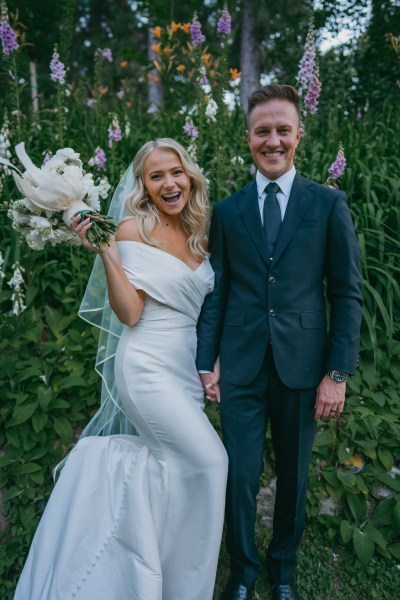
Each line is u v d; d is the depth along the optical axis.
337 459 2.70
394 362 3.02
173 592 1.99
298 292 1.95
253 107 1.94
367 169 3.69
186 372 2.09
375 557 2.47
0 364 2.83
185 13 7.04
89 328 3.06
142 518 1.96
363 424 2.70
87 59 12.46
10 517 2.53
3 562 2.36
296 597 2.19
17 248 3.25
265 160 1.95
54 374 2.92
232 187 3.88
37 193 1.78
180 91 5.54
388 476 2.61
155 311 2.04
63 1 5.20
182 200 2.07
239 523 2.06
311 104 3.23
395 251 3.32
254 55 8.72
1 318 3.08
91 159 3.65
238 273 2.04
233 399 2.04
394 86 5.88
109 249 1.89
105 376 2.29
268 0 8.42
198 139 3.98
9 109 4.83
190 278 2.03
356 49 6.17
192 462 1.95
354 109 6.12
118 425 2.39
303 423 2.01
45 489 2.60
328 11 6.00
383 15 5.86
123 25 12.49
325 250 1.96
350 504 2.52
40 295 3.37
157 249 2.02
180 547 1.99
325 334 2.01
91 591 1.94
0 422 2.71
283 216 1.98
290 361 1.95
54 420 2.71
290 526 2.13
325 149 4.48
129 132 4.51
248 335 2.01
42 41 7.00
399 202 3.59
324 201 1.95
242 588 2.11
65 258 3.52
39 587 1.99
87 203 1.89
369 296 3.07
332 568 2.42
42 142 4.40
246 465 2.03
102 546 2.00
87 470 2.14
